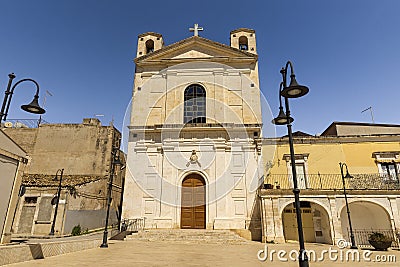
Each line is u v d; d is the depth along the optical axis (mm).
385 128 19094
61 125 25047
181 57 20188
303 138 17656
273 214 14547
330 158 17109
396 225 14102
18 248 6840
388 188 16078
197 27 21062
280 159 17344
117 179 24438
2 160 9102
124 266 6781
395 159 16641
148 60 20094
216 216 15859
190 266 7020
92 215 20375
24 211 18062
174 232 14344
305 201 15117
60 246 8703
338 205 14672
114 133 25000
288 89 6836
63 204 17828
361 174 16594
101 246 11047
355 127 19234
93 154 23875
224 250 10617
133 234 14344
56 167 23625
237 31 21422
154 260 7871
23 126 26266
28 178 20312
